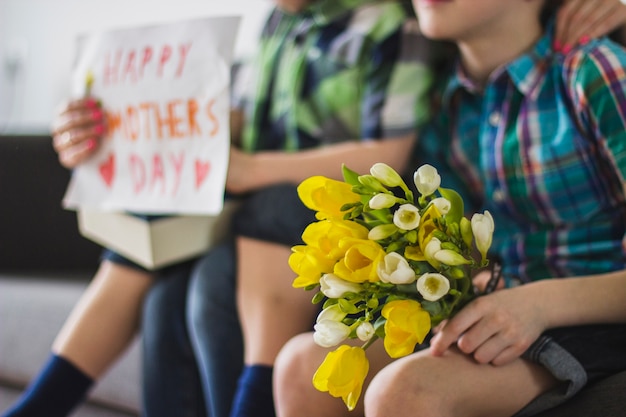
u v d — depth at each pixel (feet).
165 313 4.49
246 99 5.19
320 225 2.95
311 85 4.76
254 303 4.19
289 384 3.43
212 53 4.23
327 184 2.97
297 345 3.50
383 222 2.97
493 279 3.44
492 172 4.07
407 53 4.55
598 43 3.83
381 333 2.97
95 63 4.71
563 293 3.34
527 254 3.98
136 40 4.54
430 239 2.91
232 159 4.59
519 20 4.00
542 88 3.93
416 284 2.93
